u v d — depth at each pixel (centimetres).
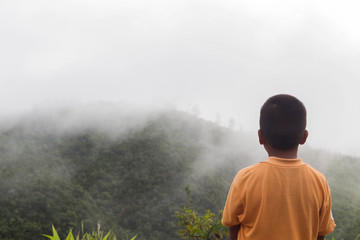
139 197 10369
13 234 7262
